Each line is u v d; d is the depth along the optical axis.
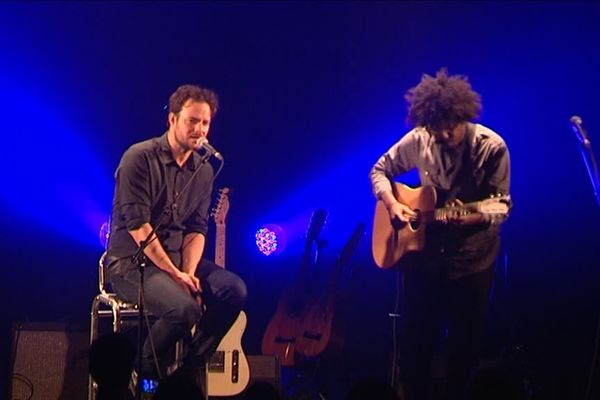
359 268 11.83
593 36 11.88
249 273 12.65
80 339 9.69
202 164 8.78
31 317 11.88
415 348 8.71
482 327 8.59
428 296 8.71
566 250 11.98
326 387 10.70
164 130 12.32
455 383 8.49
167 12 12.37
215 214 10.33
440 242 8.66
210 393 10.19
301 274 11.26
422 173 8.92
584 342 11.60
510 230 12.12
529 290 11.95
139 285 8.57
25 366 9.48
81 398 9.59
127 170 8.88
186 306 8.38
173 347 9.08
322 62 12.60
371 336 12.34
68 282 12.05
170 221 9.09
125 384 5.54
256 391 5.30
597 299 11.79
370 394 5.16
